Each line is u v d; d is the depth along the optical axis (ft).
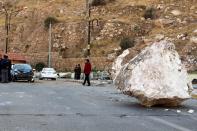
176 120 45.29
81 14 280.72
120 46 232.73
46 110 51.31
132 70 58.95
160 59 58.49
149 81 57.36
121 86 60.29
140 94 57.06
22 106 55.16
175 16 259.19
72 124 40.86
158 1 281.13
